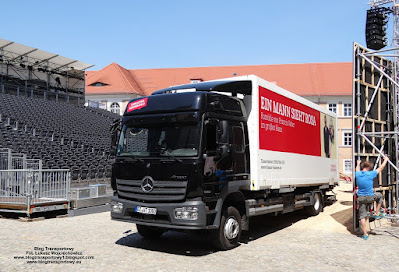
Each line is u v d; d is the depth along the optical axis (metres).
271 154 9.09
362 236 9.19
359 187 8.98
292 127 10.55
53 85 38.78
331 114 14.44
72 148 23.41
